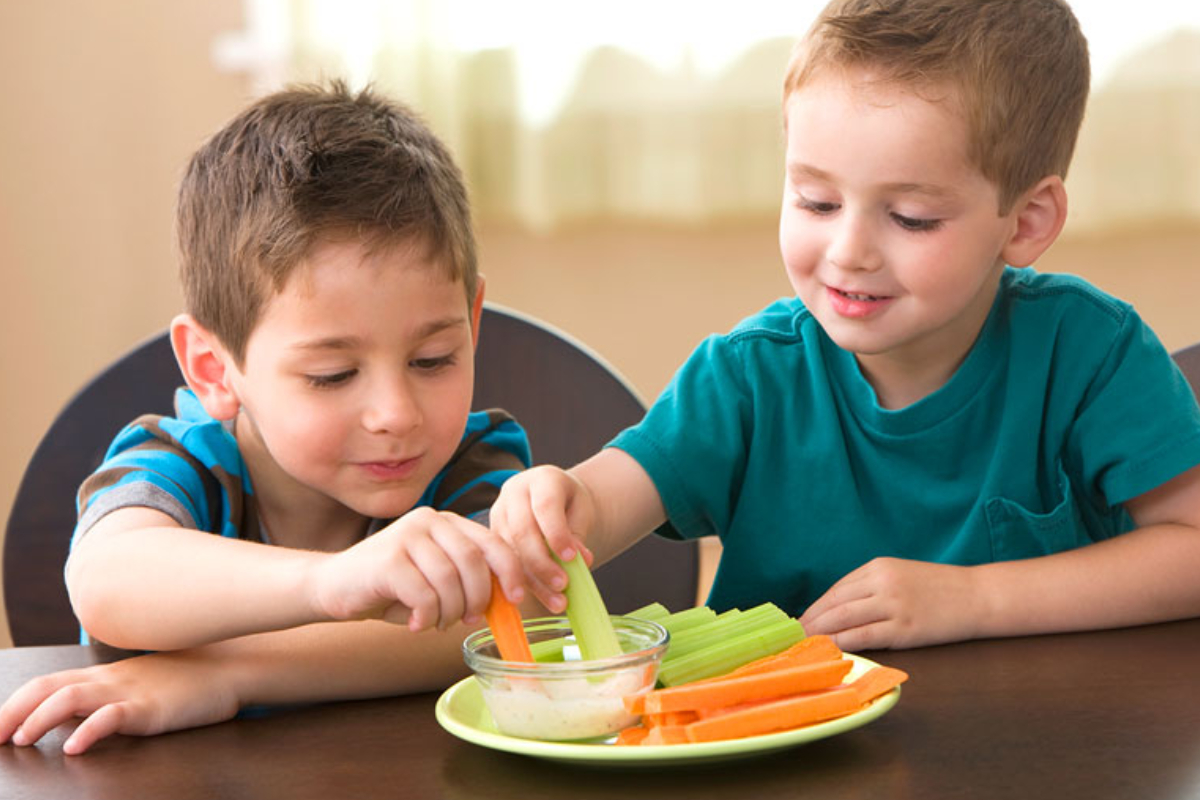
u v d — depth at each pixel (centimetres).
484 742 65
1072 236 250
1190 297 250
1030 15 99
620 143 259
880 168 93
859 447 116
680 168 257
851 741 68
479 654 72
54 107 264
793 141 97
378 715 76
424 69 254
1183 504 108
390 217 98
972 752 65
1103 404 112
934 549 115
